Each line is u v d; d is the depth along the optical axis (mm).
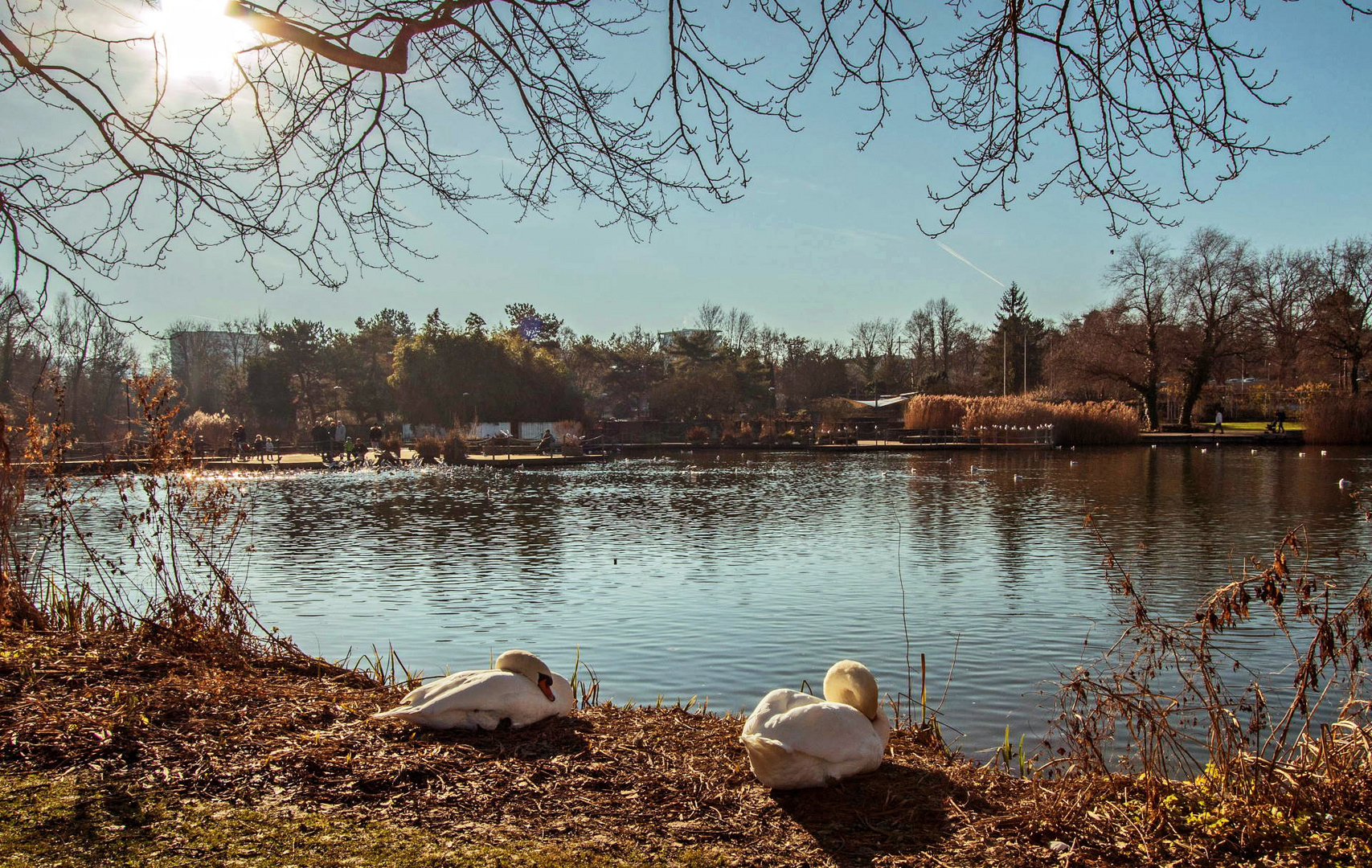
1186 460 45812
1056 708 8508
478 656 10789
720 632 11867
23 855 3607
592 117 6613
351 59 6000
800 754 4449
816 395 96875
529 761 4852
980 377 103812
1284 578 5105
